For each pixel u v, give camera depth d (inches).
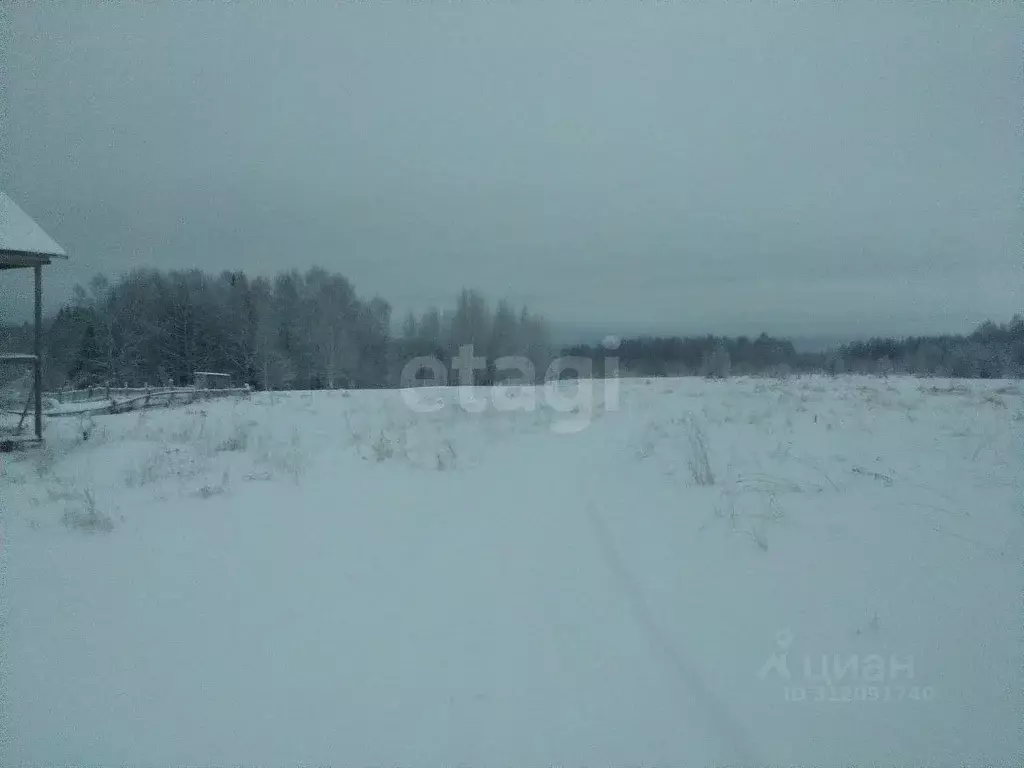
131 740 153.6
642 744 144.0
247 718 162.6
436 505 378.3
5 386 995.9
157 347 1985.7
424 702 167.5
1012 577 191.5
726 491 317.4
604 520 310.5
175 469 474.3
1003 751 125.2
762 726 143.4
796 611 190.2
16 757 147.1
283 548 300.8
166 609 232.1
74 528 335.0
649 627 197.9
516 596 233.9
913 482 300.4
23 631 214.2
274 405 874.1
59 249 652.7
